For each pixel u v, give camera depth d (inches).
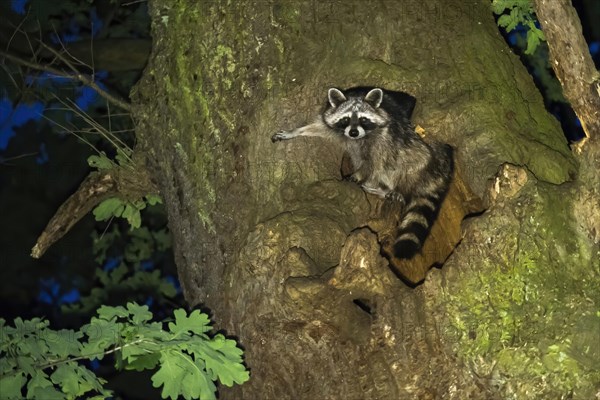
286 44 213.0
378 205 231.8
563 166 205.9
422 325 180.9
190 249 209.9
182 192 212.8
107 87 367.9
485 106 209.0
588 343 176.7
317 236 190.2
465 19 222.8
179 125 214.4
